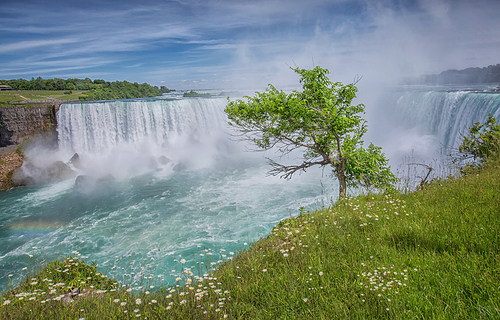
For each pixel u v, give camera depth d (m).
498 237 3.92
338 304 3.31
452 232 4.38
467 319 2.67
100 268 12.23
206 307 3.79
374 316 3.08
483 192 5.79
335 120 9.22
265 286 4.09
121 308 4.02
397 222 5.41
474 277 3.14
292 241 5.79
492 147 9.49
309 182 23.03
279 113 9.59
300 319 3.28
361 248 4.71
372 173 9.93
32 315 3.95
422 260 3.83
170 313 3.76
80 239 15.85
